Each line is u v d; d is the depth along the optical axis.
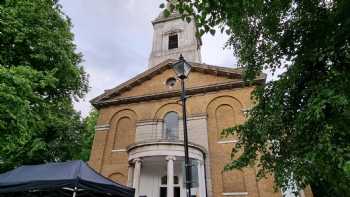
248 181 14.72
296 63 4.46
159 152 14.35
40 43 12.77
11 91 7.73
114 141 18.91
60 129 18.09
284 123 4.83
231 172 15.35
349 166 3.06
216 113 17.66
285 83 4.64
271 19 5.16
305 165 4.34
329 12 4.36
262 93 5.39
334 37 3.85
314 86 3.93
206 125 17.17
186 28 26.73
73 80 16.20
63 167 7.41
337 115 3.64
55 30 14.55
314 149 3.67
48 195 8.05
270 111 5.01
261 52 5.71
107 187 7.03
